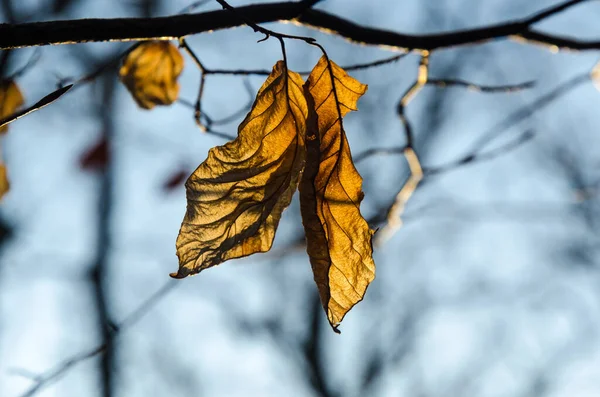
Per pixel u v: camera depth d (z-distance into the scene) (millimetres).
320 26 664
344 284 562
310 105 572
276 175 563
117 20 587
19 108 699
